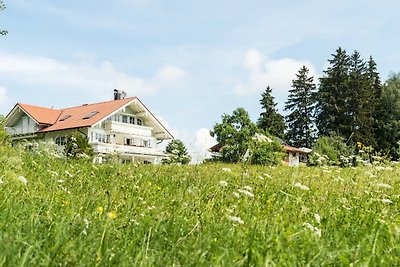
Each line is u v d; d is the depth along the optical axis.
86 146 26.58
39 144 13.57
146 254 2.95
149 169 11.65
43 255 2.78
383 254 3.43
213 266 2.89
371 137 74.81
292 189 8.11
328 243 3.61
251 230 3.82
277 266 3.00
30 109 58.81
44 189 6.19
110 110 55.03
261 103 87.38
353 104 77.44
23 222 3.65
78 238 3.17
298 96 89.50
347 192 8.16
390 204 7.00
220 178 9.33
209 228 3.97
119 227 3.92
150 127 59.84
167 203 5.92
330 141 37.88
